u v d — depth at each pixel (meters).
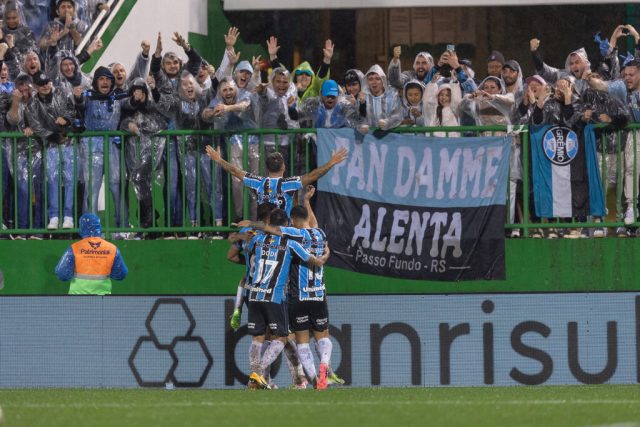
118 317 44.16
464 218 44.44
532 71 68.19
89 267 44.06
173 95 45.78
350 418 27.92
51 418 28.72
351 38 68.94
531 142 44.50
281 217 39.00
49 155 45.88
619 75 50.66
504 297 43.56
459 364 43.56
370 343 43.81
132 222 46.53
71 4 52.53
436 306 43.69
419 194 44.53
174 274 45.34
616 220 45.00
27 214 46.34
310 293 39.81
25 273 45.62
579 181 44.41
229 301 44.00
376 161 44.66
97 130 45.81
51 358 44.34
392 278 44.53
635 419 27.64
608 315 43.38
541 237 44.53
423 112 46.84
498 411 29.75
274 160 41.12
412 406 31.31
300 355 40.22
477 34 68.44
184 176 44.81
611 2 63.06
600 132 44.47
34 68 45.25
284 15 68.38
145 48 49.19
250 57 67.00
